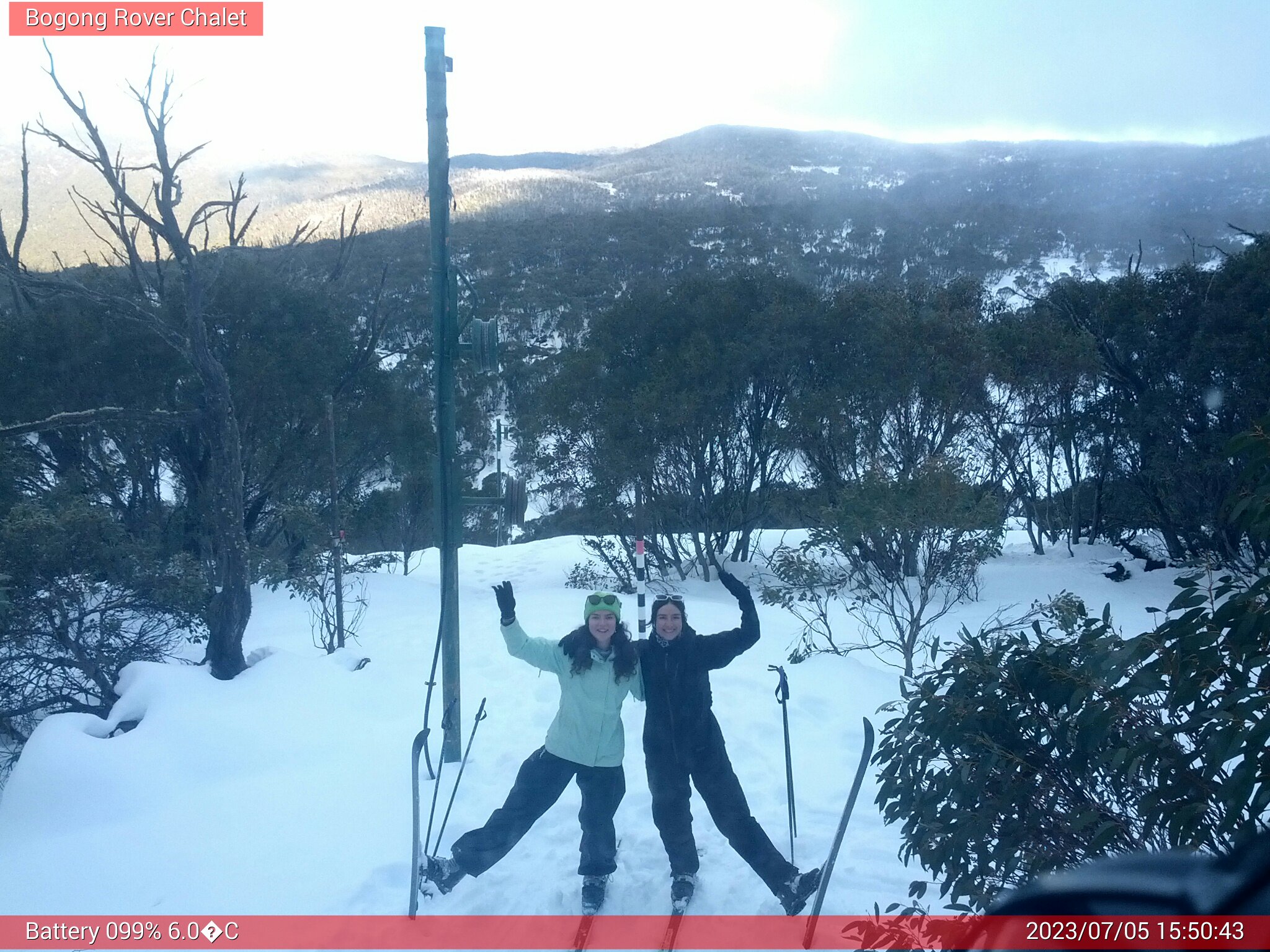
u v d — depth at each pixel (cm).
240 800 519
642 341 1711
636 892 428
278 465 1653
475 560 2019
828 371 1614
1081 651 306
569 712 412
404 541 2111
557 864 455
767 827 493
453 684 594
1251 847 217
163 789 526
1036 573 1559
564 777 415
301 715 641
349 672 763
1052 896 240
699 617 1099
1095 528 1858
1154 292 1662
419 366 2192
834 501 1367
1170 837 259
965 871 302
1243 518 278
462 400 2180
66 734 548
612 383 1638
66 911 413
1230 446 280
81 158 816
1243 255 1581
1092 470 1817
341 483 1830
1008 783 296
